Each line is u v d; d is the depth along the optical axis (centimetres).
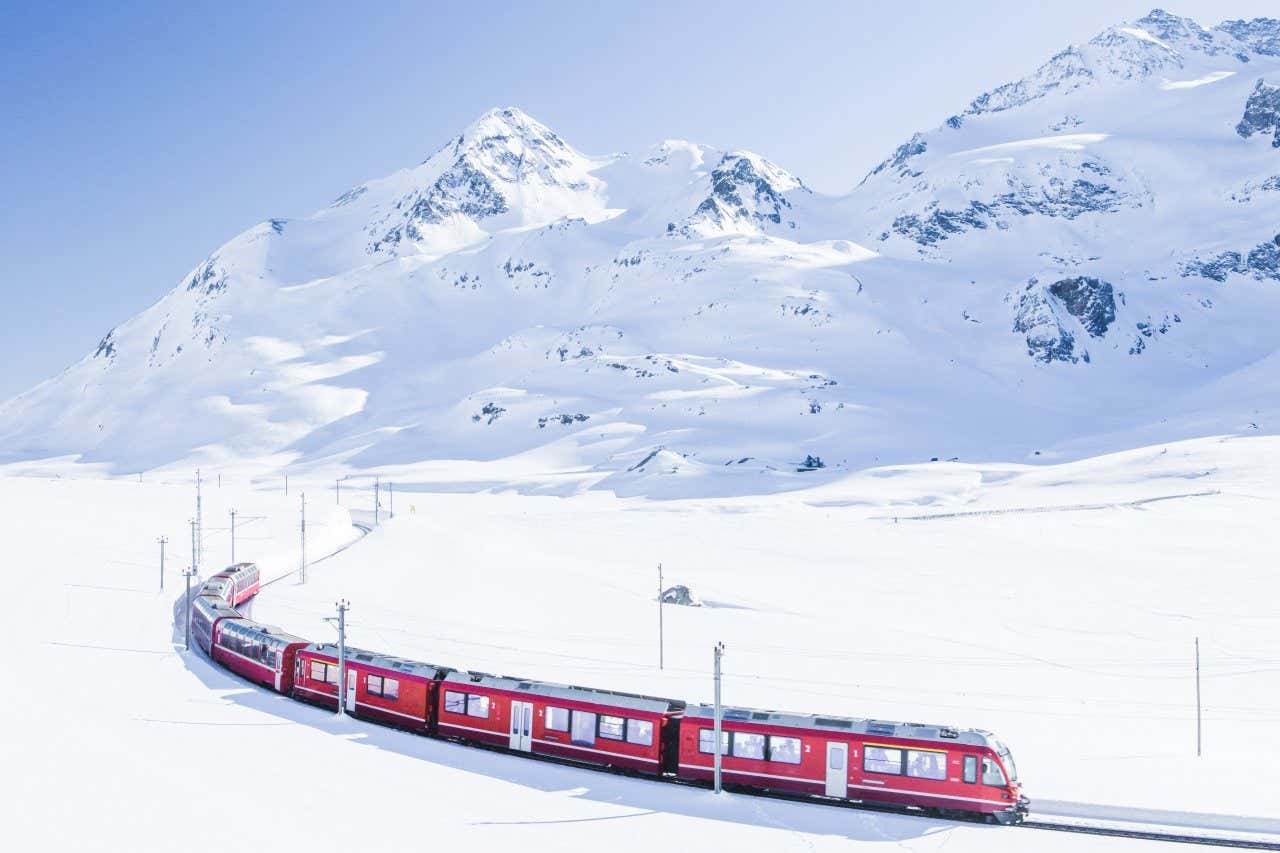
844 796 4316
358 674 5478
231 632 6494
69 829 3284
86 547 11125
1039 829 4031
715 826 3891
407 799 3947
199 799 3700
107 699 5266
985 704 6912
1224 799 4572
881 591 11650
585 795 4231
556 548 14725
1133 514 16050
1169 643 9112
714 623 9662
